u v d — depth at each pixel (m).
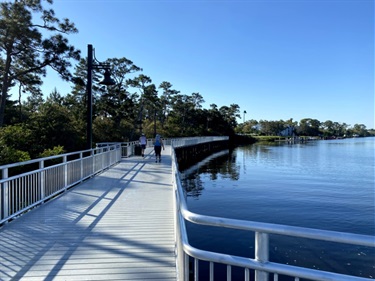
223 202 15.46
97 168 12.05
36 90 26.73
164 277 3.50
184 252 2.54
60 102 45.44
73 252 4.21
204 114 76.38
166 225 5.45
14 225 5.39
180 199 2.87
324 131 141.00
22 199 5.99
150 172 12.62
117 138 36.56
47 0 21.83
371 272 7.54
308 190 18.66
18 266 3.77
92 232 5.05
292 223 11.96
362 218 12.58
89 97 11.80
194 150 42.69
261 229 1.91
